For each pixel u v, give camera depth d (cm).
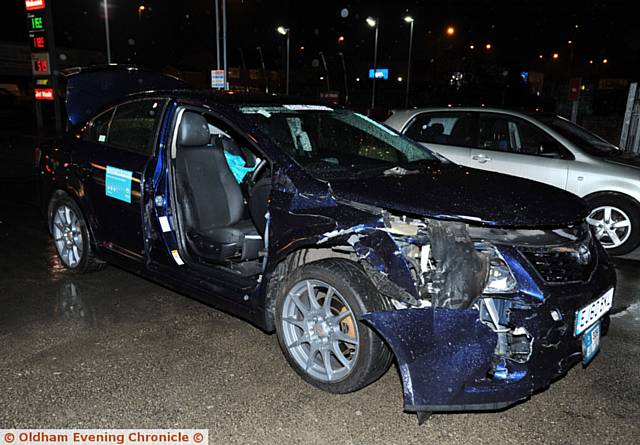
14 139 1744
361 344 289
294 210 314
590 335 299
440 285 273
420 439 275
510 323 276
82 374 329
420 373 258
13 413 289
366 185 320
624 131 1017
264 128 355
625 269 558
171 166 379
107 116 448
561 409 304
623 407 306
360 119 438
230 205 411
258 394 312
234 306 350
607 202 584
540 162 618
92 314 420
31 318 410
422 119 716
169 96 395
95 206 439
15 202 824
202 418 288
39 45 1499
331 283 295
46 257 560
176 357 354
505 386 266
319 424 285
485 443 273
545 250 287
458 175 364
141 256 411
